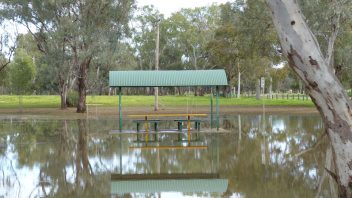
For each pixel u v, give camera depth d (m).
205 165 13.02
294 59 5.74
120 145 17.52
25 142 18.53
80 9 35.66
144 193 9.80
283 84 105.88
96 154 15.27
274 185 10.38
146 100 58.88
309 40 5.68
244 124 26.14
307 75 5.73
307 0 26.83
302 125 25.06
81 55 34.75
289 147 16.50
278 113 35.41
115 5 36.22
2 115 35.22
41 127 25.19
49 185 10.68
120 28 36.56
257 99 59.91
